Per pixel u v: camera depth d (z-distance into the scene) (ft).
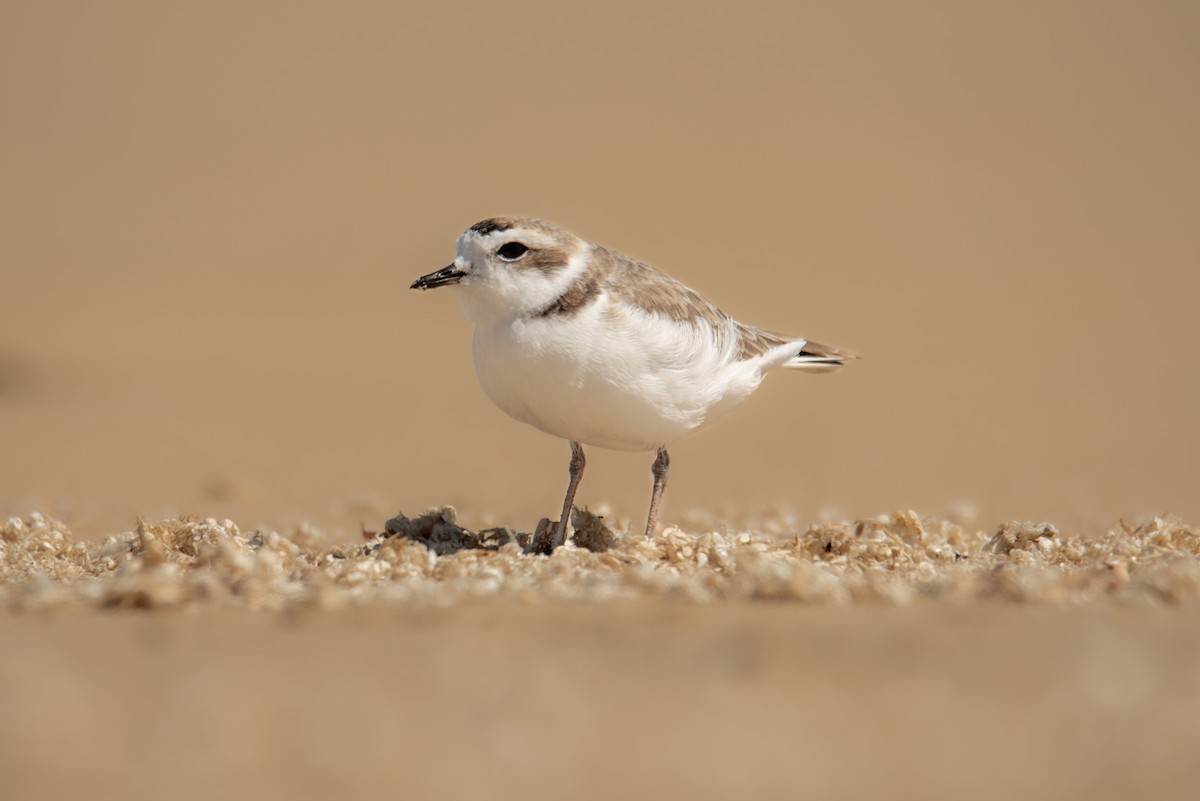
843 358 45.19
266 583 31.83
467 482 62.75
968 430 77.87
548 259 37.19
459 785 19.60
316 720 21.88
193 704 22.56
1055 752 20.77
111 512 52.29
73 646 26.22
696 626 27.35
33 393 89.51
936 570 35.55
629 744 20.94
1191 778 19.88
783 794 19.47
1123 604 30.14
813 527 39.81
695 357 38.47
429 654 25.22
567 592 31.40
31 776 19.84
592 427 38.68
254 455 69.77
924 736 21.29
